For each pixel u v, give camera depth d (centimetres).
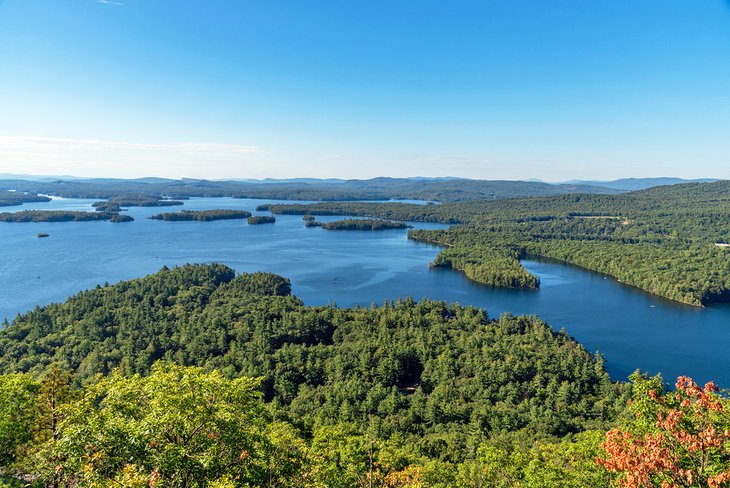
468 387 12056
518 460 6750
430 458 8469
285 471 4750
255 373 12875
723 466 2970
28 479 4162
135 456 3678
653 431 3481
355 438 7825
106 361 13875
